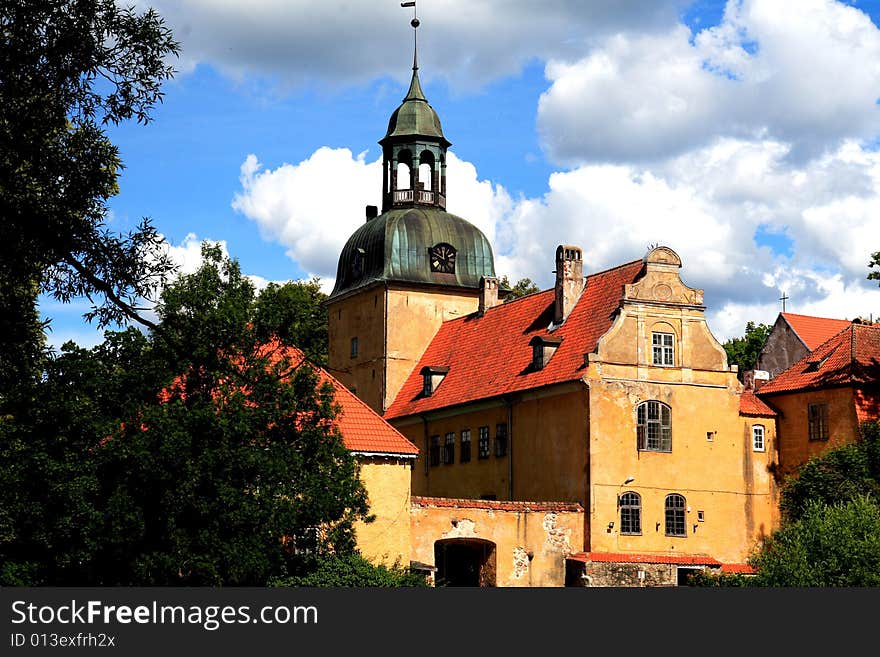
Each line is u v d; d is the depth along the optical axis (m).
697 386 59.19
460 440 65.25
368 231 75.50
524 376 61.19
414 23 76.31
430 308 73.69
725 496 59.09
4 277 29.83
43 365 36.94
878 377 59.50
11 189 28.53
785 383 62.38
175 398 37.56
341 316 77.44
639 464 57.06
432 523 52.53
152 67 29.23
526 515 54.59
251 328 39.50
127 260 29.11
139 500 35.44
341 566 39.81
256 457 36.56
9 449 36.00
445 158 76.50
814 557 45.06
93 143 29.95
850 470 53.88
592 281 62.94
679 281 59.47
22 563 35.19
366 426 50.47
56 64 28.23
